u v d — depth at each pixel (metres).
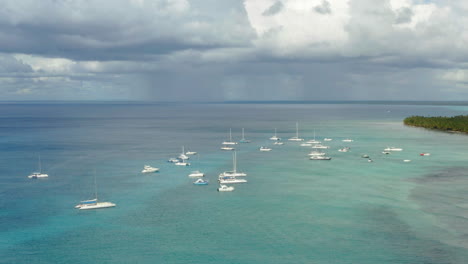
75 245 117.12
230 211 144.50
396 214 139.88
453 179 187.50
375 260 107.75
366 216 138.25
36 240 120.38
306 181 186.38
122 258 109.81
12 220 135.62
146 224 132.38
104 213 142.50
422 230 125.75
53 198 159.50
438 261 106.56
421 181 184.50
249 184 181.38
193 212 143.50
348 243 117.62
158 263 107.25
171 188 175.00
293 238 121.44
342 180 187.88
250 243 118.38
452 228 127.12
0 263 106.94
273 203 153.12
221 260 108.62
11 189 172.25
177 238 121.88
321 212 142.75
